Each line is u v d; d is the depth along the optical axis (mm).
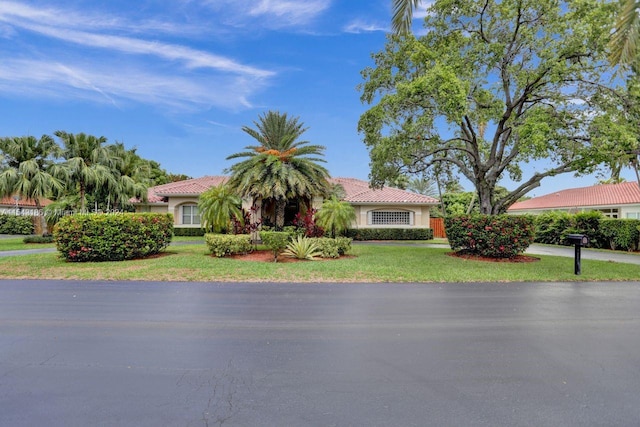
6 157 21250
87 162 23281
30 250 16422
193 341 4668
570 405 3092
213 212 13633
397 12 7219
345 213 14344
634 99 11188
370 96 15023
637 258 15312
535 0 11914
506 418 2875
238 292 7781
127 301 6891
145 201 26453
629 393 3312
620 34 5773
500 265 11883
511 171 17422
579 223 21281
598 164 11938
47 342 4594
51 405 3041
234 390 3336
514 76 13391
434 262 12258
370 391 3328
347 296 7426
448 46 13500
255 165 17312
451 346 4531
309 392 3303
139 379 3555
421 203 25859
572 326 5406
